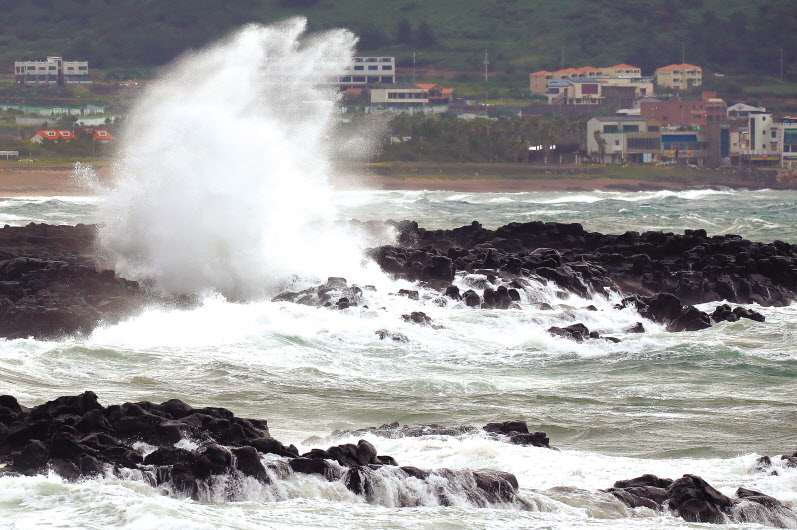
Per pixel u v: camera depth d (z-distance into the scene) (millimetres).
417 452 60094
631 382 83500
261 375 82375
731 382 83500
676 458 63125
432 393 78875
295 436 65812
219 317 102062
